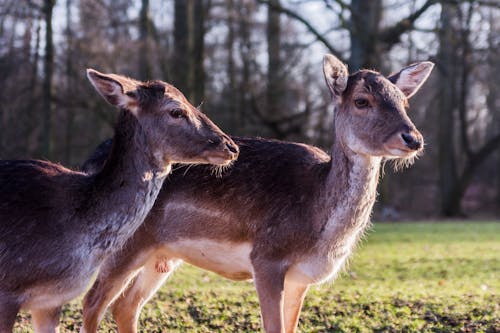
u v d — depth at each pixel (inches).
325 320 374.9
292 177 296.7
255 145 312.7
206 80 1427.2
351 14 1125.7
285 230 288.8
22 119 1264.8
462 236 871.7
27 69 1305.4
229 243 301.1
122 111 256.5
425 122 1870.1
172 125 257.1
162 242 311.3
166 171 264.5
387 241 812.0
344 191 281.0
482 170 1966.0
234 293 442.9
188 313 391.2
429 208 1690.5
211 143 259.3
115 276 308.0
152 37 1232.8
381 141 266.2
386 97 270.7
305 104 1374.3
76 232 249.3
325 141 1352.1
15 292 243.4
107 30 1232.8
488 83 1599.4
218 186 301.0
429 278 549.3
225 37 1486.2
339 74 282.0
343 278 545.0
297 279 297.7
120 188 253.9
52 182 256.1
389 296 424.8
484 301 406.6
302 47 1186.0
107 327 371.2
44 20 1182.9
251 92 1328.7
